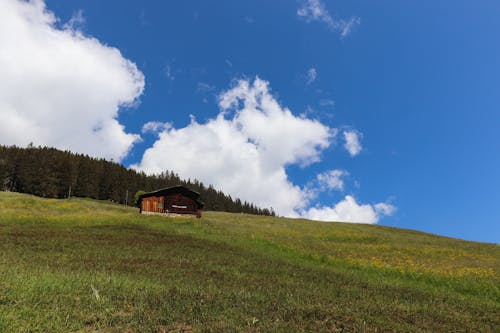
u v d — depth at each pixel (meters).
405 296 14.67
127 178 137.62
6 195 66.00
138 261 17.69
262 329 8.11
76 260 16.61
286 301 11.16
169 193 63.25
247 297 11.20
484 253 41.56
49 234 25.67
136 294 10.59
